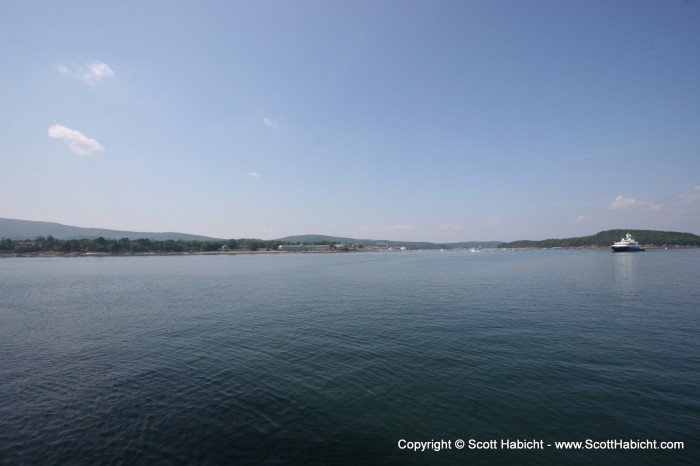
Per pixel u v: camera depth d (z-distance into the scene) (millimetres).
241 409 15906
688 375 19031
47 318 36438
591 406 15734
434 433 13867
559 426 14203
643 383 18094
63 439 13672
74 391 18062
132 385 18766
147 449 12984
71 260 187250
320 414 15391
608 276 74375
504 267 113438
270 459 12375
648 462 11922
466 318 34250
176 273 97938
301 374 20047
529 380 18750
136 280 77750
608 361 21469
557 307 39469
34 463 12227
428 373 19938
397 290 56906
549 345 24922
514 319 33469
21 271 107000
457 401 16438
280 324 32844
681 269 89562
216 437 13703
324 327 31391
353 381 18938
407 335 28188
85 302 46875
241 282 72438
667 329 28906
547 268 103875
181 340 27594
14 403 16750
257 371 20594
